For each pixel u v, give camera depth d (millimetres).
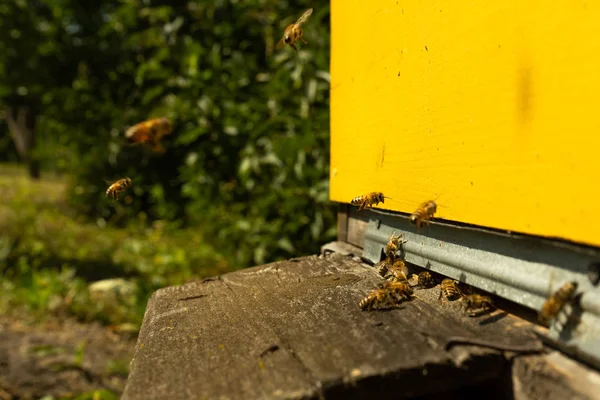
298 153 604
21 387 501
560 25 147
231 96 748
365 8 254
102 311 697
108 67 1227
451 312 182
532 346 151
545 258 160
